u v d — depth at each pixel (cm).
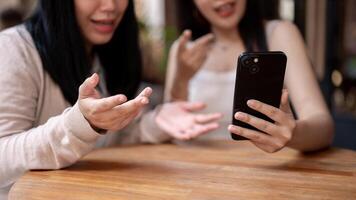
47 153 65
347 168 67
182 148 86
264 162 72
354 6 186
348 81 195
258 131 66
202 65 114
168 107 97
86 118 62
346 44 191
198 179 62
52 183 61
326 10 187
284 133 65
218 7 110
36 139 65
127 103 59
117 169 68
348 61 193
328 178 62
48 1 79
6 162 66
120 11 88
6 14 193
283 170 66
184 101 110
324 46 191
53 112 82
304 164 70
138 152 83
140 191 56
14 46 76
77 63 82
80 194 56
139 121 98
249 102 63
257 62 64
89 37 86
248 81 64
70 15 80
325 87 193
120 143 97
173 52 131
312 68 100
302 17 193
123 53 98
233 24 113
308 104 87
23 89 74
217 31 125
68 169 68
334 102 195
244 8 113
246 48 116
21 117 72
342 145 185
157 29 238
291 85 94
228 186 58
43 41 80
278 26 113
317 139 76
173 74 125
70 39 81
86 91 60
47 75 81
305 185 58
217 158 75
